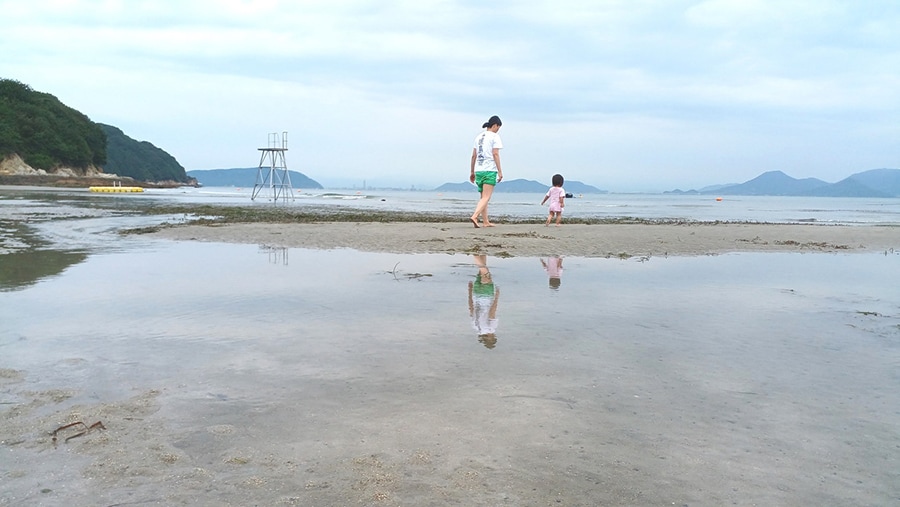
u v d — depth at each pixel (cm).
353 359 350
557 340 396
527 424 260
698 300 544
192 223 1420
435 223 1491
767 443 245
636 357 361
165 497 199
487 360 350
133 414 265
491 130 1323
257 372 325
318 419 262
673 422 265
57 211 1900
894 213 3644
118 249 901
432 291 571
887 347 392
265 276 657
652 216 2466
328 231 1196
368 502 197
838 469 224
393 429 253
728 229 1402
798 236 1261
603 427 258
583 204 4769
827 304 532
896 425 265
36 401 279
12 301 509
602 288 600
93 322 436
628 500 200
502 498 200
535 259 834
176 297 533
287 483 208
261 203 3203
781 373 335
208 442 239
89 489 203
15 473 212
